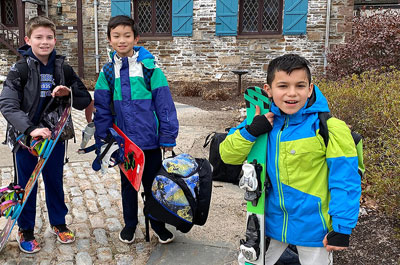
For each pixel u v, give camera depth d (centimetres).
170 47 1332
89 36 1378
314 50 1230
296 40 1241
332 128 168
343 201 164
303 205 176
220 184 398
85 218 326
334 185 167
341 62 923
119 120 262
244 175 176
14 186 252
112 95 266
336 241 164
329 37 1215
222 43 1296
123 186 275
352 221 163
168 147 262
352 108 470
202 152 521
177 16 1302
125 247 279
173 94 1171
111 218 326
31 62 241
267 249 192
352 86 572
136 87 255
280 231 184
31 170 261
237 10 1259
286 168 175
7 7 1474
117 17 252
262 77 1286
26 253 269
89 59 1394
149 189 275
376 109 435
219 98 1050
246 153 184
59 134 239
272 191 183
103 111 265
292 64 164
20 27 1340
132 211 279
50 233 297
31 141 245
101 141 269
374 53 877
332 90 525
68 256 267
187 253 271
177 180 239
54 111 257
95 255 269
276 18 1264
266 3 1262
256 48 1275
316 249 180
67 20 1394
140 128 256
